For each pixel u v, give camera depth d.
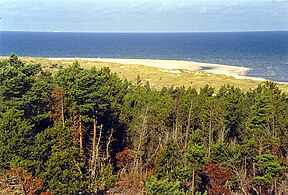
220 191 36.88
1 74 38.28
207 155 42.78
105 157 41.91
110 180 35.47
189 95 50.50
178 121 46.72
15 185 29.38
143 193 34.66
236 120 47.06
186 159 37.59
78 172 32.28
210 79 103.44
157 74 109.31
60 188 29.88
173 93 56.41
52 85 41.56
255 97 48.84
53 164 30.45
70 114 40.94
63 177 30.34
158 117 45.50
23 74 38.41
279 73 140.38
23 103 37.22
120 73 110.56
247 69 151.25
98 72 48.56
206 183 37.72
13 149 31.56
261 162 37.69
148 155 44.16
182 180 36.53
